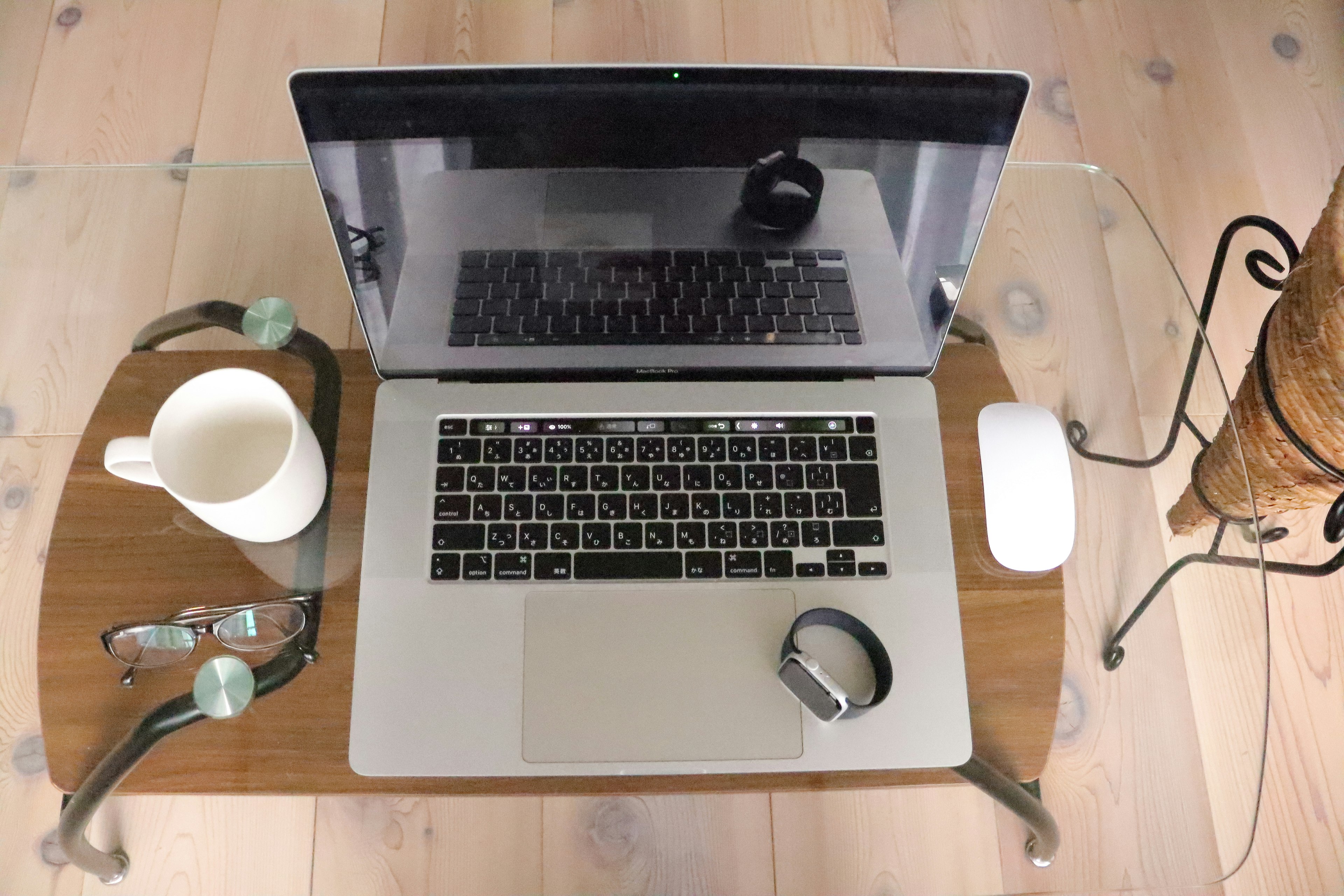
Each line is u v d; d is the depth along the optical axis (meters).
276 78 1.44
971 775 0.66
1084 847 0.69
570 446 0.73
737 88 0.58
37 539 0.79
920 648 0.68
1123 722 0.71
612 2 1.51
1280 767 1.15
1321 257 0.64
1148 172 1.45
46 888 0.88
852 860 1.07
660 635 0.68
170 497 0.72
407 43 1.47
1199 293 1.34
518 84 0.57
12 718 0.82
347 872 1.06
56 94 1.42
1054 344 0.82
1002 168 0.62
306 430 0.66
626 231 0.66
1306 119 1.50
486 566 0.69
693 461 0.73
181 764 0.65
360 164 0.61
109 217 0.85
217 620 0.68
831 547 0.71
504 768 0.65
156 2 1.48
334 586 0.70
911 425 0.74
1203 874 0.68
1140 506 0.77
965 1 1.54
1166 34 1.54
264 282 0.82
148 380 0.77
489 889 1.06
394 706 0.66
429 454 0.72
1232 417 0.76
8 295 0.83
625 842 1.08
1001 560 0.70
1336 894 1.10
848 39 1.51
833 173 0.63
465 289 0.70
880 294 0.71
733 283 0.71
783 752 0.65
